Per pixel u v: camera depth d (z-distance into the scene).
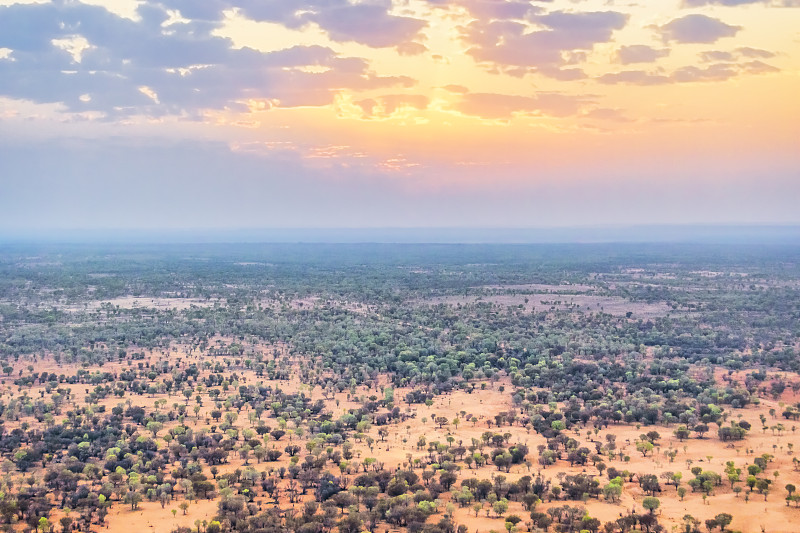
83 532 177.25
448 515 185.75
